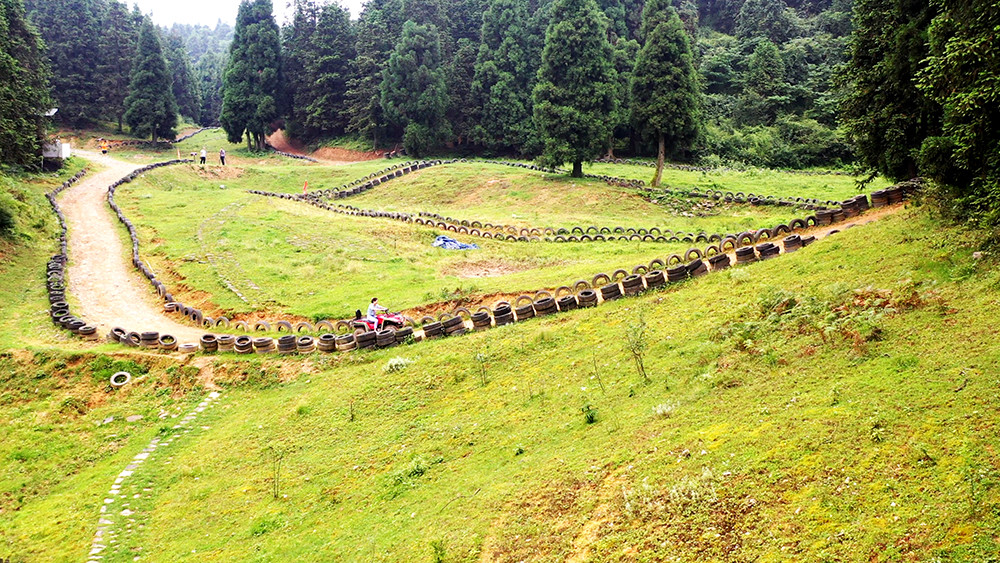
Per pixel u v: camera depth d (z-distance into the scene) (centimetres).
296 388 1962
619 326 1783
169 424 1867
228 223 3738
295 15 7894
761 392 1185
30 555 1305
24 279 2905
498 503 1128
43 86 5216
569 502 1066
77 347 2253
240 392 2016
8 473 1677
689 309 1738
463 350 1894
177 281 2894
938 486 805
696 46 7888
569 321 1914
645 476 1049
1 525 1452
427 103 6594
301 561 1137
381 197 5256
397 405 1698
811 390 1130
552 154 4959
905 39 1802
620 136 6719
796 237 1927
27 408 1952
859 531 789
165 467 1638
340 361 2061
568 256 3031
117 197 4431
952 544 724
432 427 1541
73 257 3234
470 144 7331
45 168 4994
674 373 1412
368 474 1412
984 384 943
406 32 6594
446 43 7381
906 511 790
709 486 957
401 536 1127
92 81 8075
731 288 1769
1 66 4138
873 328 1226
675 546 881
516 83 6744
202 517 1381
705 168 5594
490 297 2336
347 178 5734
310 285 2775
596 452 1189
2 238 3141
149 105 7462
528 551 987
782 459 958
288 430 1703
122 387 2062
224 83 7675
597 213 4231
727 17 9806
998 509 738
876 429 935
